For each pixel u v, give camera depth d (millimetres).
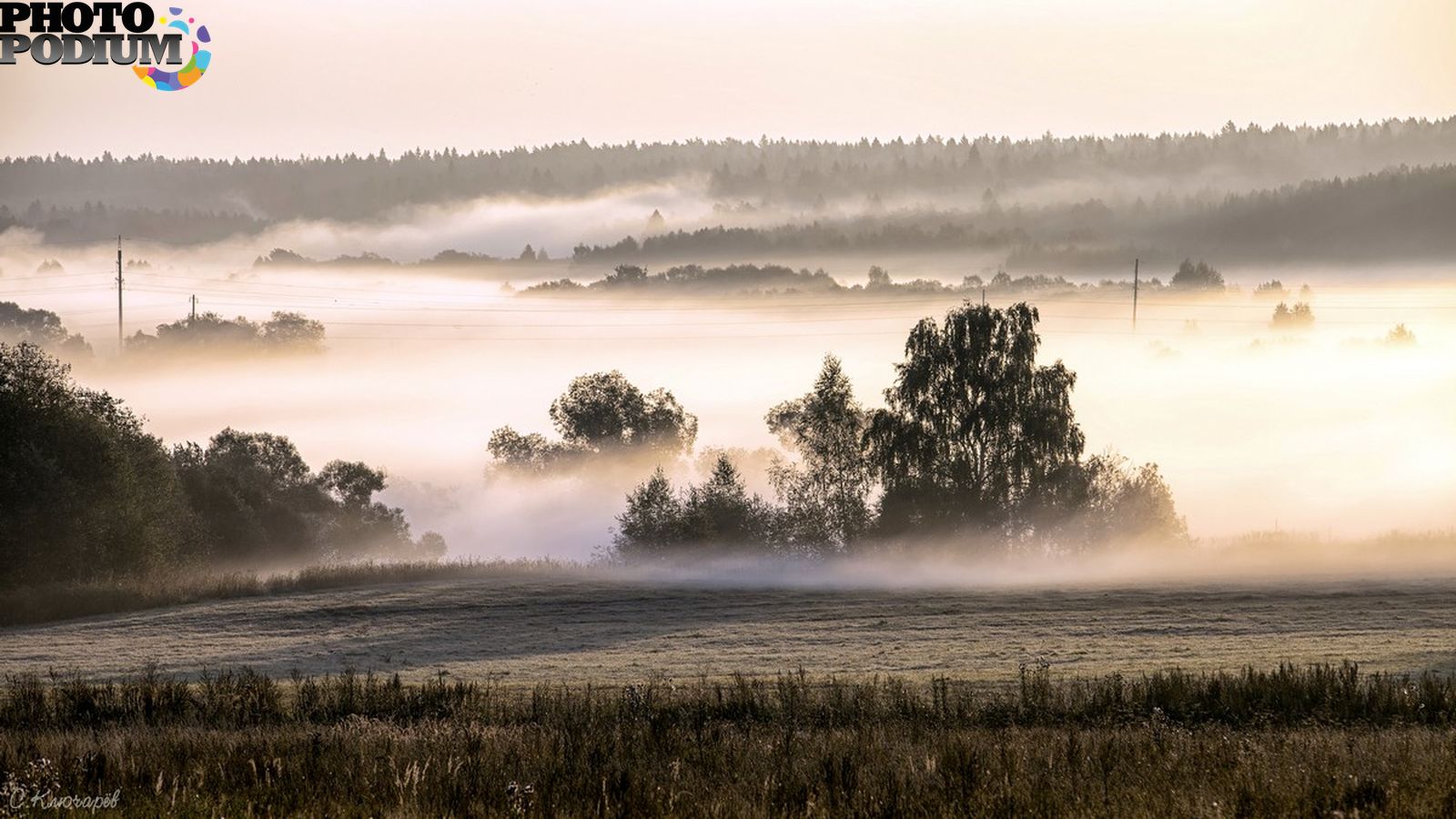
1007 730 34281
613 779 26484
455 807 24688
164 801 25094
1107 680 43188
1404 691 38688
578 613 84875
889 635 70375
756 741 32438
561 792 25547
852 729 34719
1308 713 37906
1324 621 69938
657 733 33531
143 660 65750
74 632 78562
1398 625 67125
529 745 31172
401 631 77688
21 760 29797
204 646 71500
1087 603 83188
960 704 38875
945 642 66062
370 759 29109
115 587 91250
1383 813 23391
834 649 64625
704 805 24438
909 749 30359
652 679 49812
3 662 65438
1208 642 62406
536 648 68875
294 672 51750
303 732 34750
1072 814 23594
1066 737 31891
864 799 24672
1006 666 54344
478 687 45844
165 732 36125
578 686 49531
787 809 24125
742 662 59438
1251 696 39250
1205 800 24031
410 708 41156
